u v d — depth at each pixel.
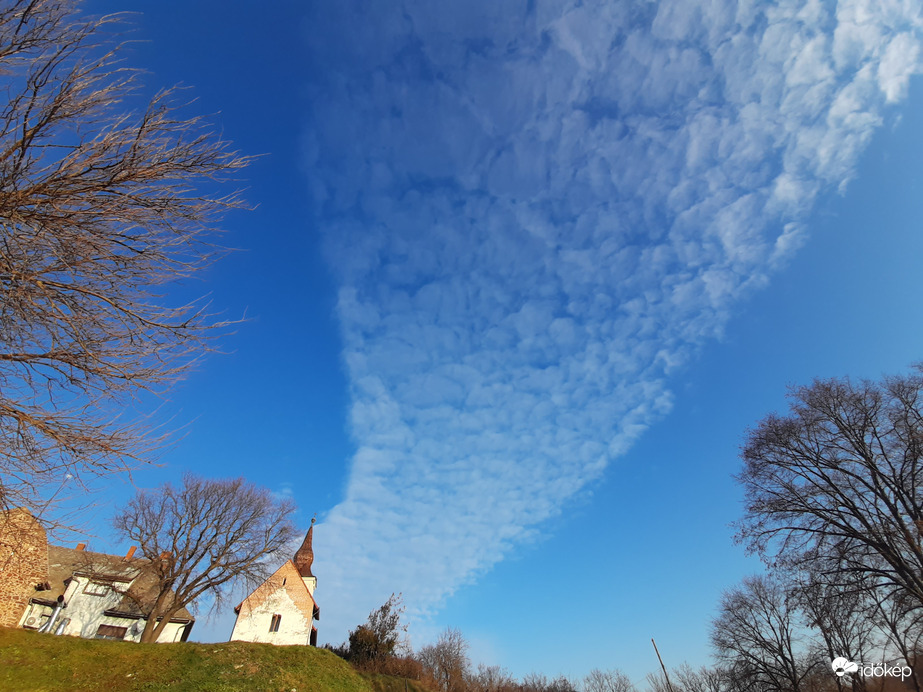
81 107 5.60
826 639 29.09
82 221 5.86
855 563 18.81
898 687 25.59
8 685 18.47
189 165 6.39
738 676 34.19
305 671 28.02
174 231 6.54
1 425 5.95
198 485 35.97
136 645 25.77
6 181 5.38
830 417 21.17
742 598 37.03
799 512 20.92
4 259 5.41
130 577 35.47
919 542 17.81
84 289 6.14
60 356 6.13
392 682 37.81
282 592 41.03
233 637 38.81
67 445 6.13
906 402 19.77
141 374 6.54
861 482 19.67
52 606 34.22
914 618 18.05
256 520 36.41
